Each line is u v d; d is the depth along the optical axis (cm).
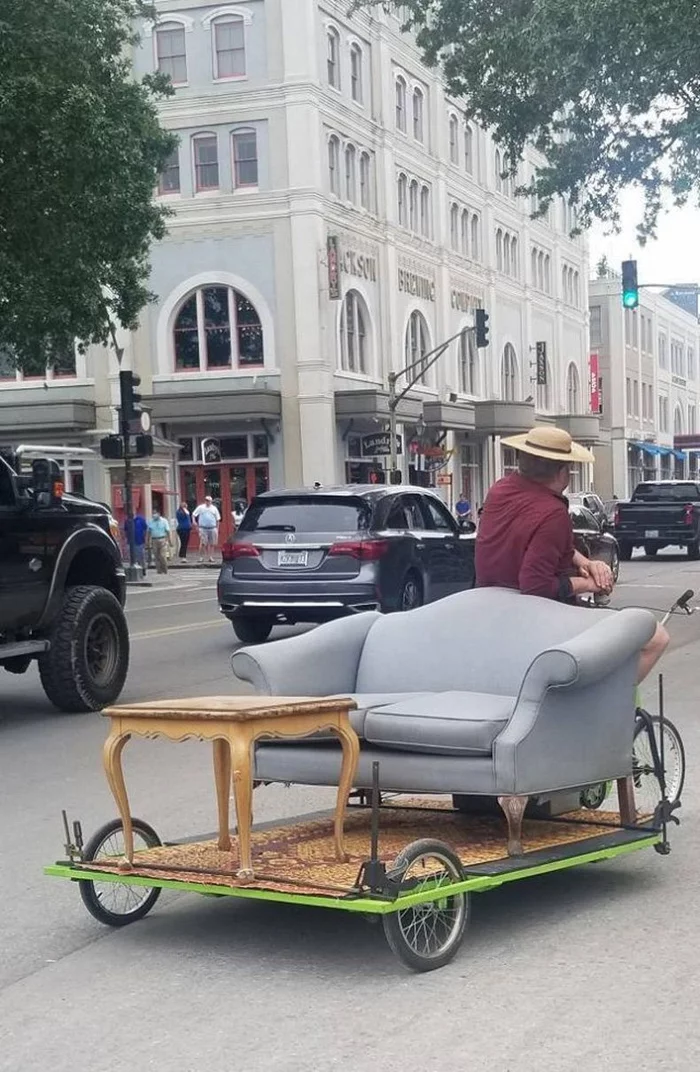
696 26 1669
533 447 623
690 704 1091
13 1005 466
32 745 1016
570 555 634
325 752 566
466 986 468
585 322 6944
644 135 1908
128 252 2239
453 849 545
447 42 2077
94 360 4244
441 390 5075
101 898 549
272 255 4153
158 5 4156
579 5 1712
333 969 490
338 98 4275
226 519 4278
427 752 548
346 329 4366
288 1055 412
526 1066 397
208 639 1748
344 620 648
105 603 1186
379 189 4581
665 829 603
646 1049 409
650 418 8331
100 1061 414
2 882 630
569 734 554
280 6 4078
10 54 1839
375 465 4441
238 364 4228
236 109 4138
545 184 1966
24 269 2075
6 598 1078
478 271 5456
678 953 498
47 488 1102
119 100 2117
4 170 1914
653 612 598
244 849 495
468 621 626
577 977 474
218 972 491
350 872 509
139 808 776
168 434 4303
